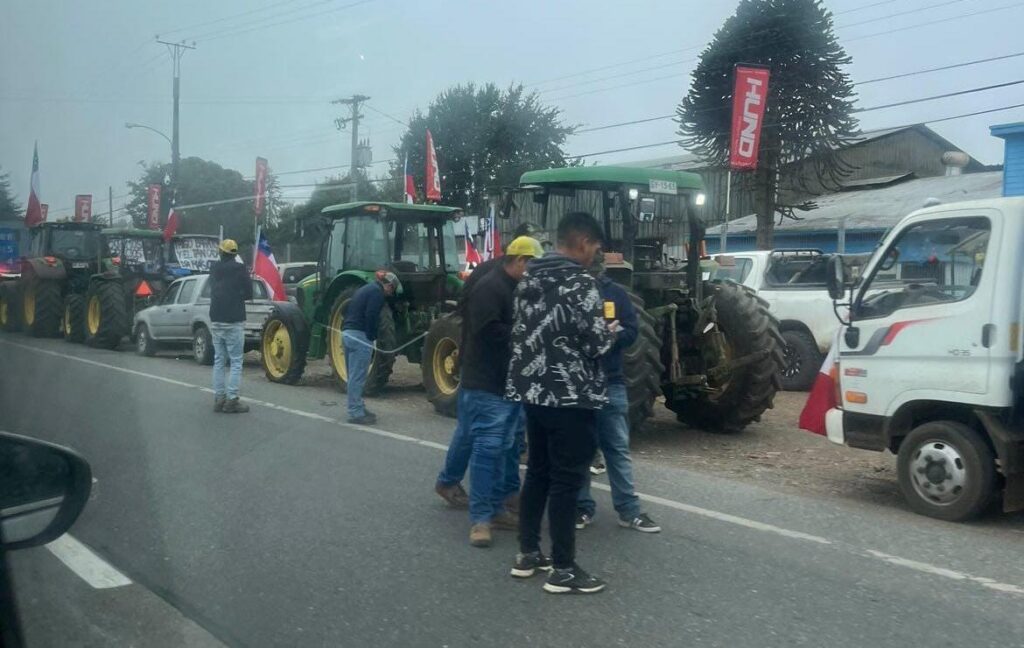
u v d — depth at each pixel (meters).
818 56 26.28
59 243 16.52
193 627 4.59
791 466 8.63
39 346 10.70
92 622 4.62
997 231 6.55
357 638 4.49
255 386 13.13
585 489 6.25
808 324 13.36
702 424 10.38
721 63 26.97
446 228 13.24
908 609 4.93
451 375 10.63
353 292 12.17
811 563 5.63
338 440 9.09
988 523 6.76
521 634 4.55
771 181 26.84
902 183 33.59
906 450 6.98
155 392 11.89
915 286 7.08
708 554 5.77
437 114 35.69
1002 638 4.58
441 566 5.50
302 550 5.75
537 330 4.98
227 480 7.40
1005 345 6.46
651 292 9.79
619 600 4.99
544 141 35.75
